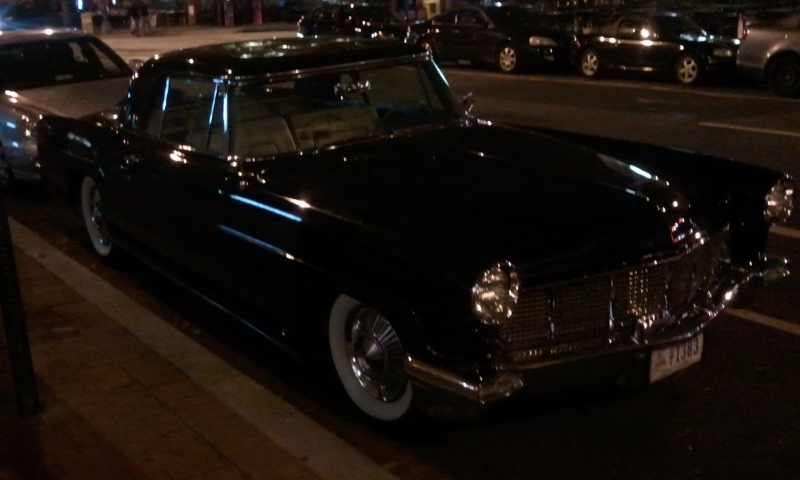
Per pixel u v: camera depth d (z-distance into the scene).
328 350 4.47
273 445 4.14
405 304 3.73
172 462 4.01
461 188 4.31
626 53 16.95
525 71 19.12
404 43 5.73
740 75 15.97
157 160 5.45
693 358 4.25
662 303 4.08
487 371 3.62
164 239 5.59
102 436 4.25
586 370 3.88
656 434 4.26
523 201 4.14
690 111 13.12
